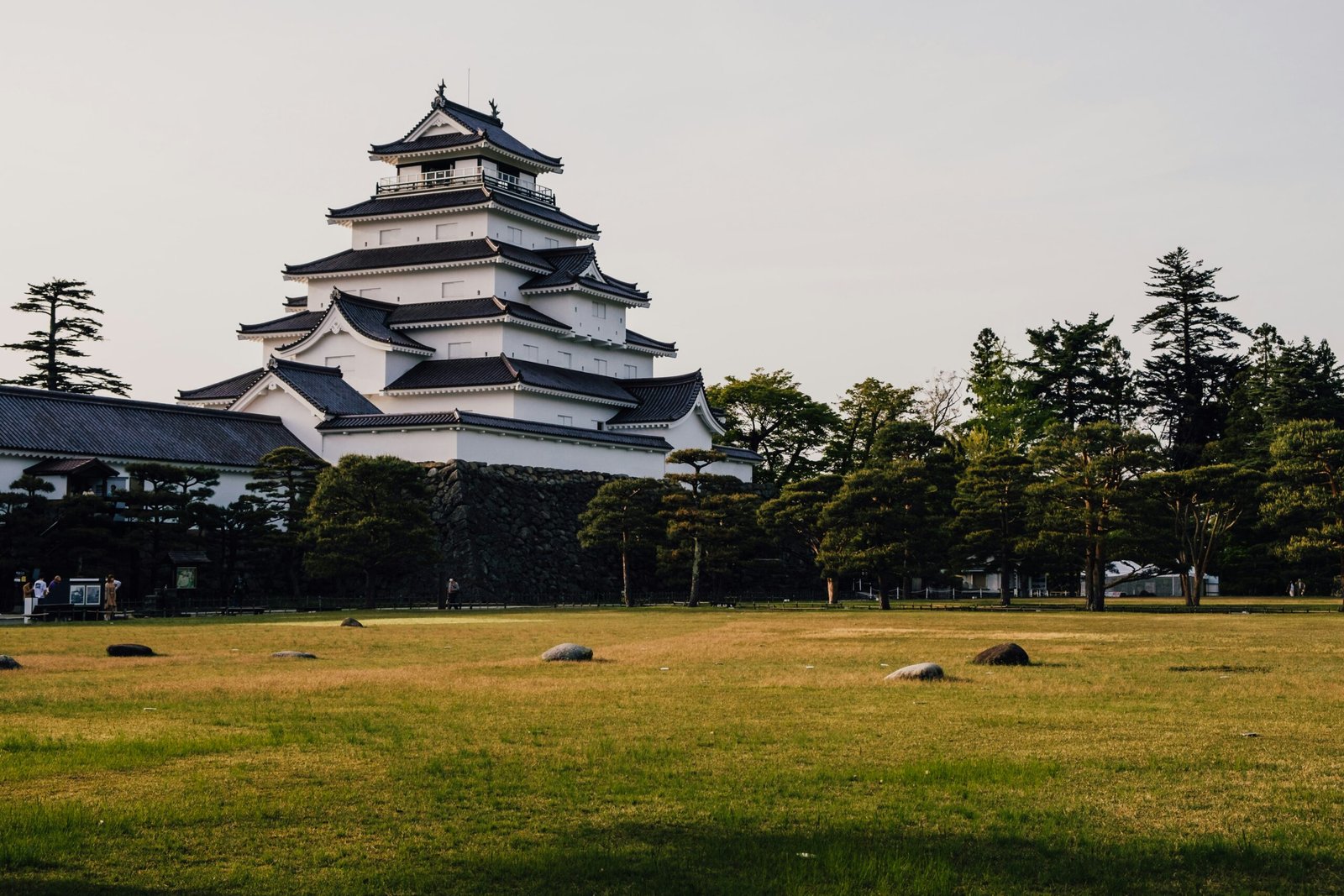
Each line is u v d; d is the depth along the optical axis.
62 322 112.69
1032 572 84.94
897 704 23.81
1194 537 80.88
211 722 21.72
